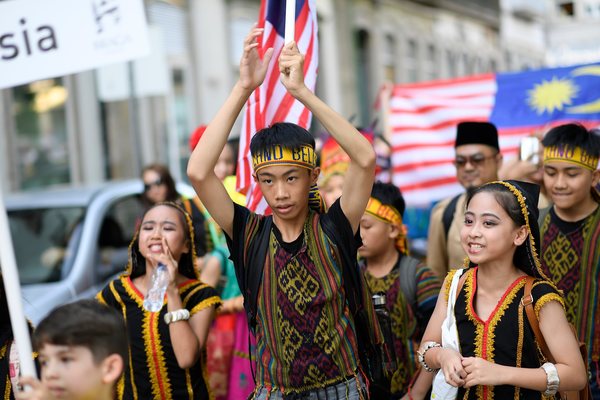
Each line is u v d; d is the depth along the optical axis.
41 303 8.97
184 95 24.61
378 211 6.57
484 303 5.04
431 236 7.95
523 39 54.19
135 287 6.09
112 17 5.48
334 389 4.92
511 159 9.27
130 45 5.47
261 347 5.09
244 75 5.07
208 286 6.20
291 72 4.91
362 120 35.19
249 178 6.25
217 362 8.07
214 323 8.12
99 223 10.48
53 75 5.49
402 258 6.72
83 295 9.54
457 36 44.34
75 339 3.93
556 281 6.62
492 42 49.28
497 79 10.12
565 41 50.03
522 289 4.98
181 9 24.50
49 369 3.96
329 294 4.91
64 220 10.46
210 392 6.16
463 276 5.17
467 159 7.82
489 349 4.91
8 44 5.48
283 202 4.87
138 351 5.87
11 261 4.54
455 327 5.03
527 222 4.97
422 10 40.34
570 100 9.64
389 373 5.55
